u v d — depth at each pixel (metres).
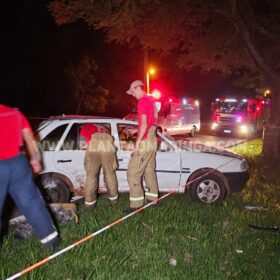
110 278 3.74
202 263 4.20
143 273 3.90
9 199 5.46
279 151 11.61
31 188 4.04
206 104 39.16
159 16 10.29
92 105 23.31
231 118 21.03
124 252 4.34
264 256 4.53
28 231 4.67
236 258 4.40
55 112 25.11
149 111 5.54
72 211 5.22
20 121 3.96
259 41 11.67
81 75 22.41
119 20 9.31
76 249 4.23
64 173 6.04
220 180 6.59
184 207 6.15
